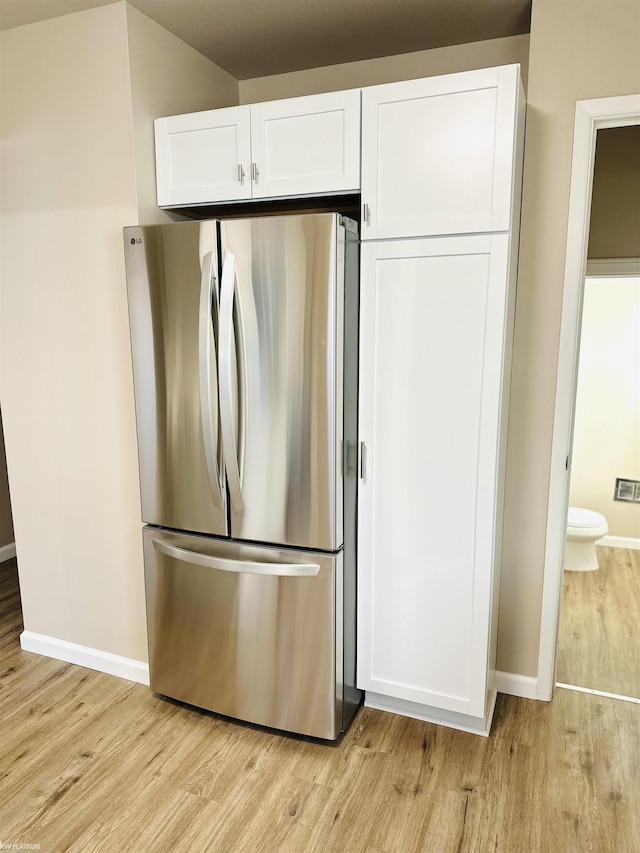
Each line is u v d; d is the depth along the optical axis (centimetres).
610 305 392
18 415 256
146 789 195
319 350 190
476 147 181
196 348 205
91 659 264
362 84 257
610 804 187
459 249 188
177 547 221
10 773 202
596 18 193
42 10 208
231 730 225
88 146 219
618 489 409
